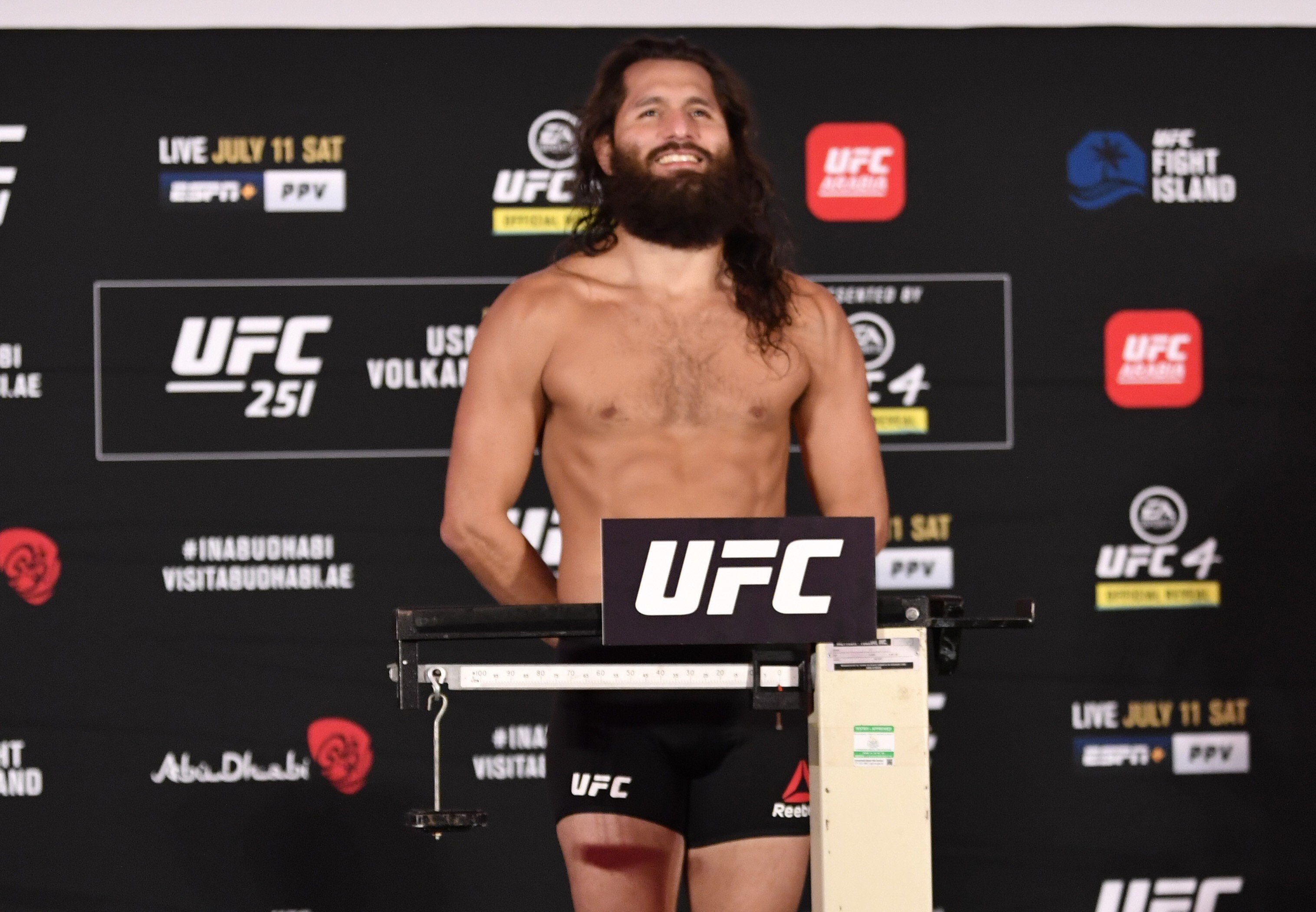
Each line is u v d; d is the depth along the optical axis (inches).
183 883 314.2
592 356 210.2
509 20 319.9
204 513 316.2
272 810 316.5
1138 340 326.3
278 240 317.7
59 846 313.0
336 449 318.0
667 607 164.9
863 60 324.2
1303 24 329.1
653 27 322.0
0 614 313.6
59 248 314.8
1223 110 328.5
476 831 318.7
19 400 313.9
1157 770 325.1
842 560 167.5
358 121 319.0
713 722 203.5
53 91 315.3
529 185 320.8
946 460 323.9
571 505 211.2
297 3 318.0
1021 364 324.8
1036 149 325.7
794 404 225.0
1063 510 325.1
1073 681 323.9
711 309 215.9
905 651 168.7
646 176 211.9
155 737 314.8
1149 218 327.6
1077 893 323.6
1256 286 327.9
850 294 323.3
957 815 322.3
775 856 202.5
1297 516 327.3
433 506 319.3
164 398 315.9
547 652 323.3
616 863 199.9
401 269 319.0
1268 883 325.4
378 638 318.0
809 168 323.6
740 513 208.5
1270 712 326.3
